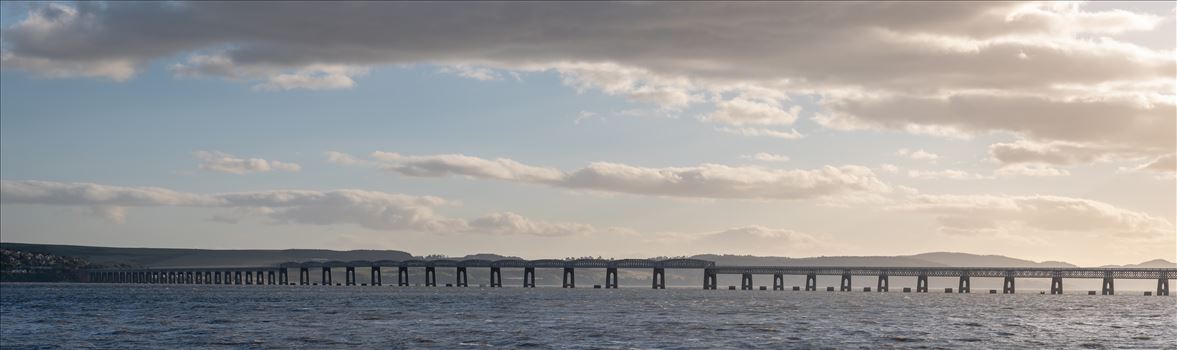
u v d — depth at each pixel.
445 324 166.75
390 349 123.25
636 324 166.12
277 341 133.88
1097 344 131.88
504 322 172.12
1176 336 145.00
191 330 153.75
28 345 129.62
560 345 127.62
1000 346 128.62
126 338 139.25
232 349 123.75
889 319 184.62
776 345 128.38
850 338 138.50
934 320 181.75
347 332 148.62
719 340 134.75
